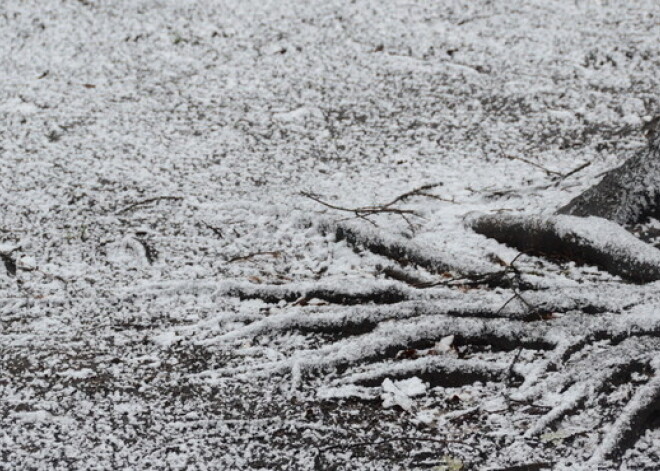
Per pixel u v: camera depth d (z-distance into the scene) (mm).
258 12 15258
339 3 15586
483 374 6391
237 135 11367
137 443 5855
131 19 14992
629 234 7598
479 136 11164
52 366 6742
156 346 6977
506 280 7484
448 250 8344
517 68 13047
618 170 8312
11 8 15398
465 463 5578
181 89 12734
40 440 5910
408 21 14797
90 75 13203
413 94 12398
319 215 8891
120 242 8641
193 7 15477
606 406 5988
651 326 6414
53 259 8445
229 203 9445
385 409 6148
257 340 6988
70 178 10211
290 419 6055
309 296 7441
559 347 6414
